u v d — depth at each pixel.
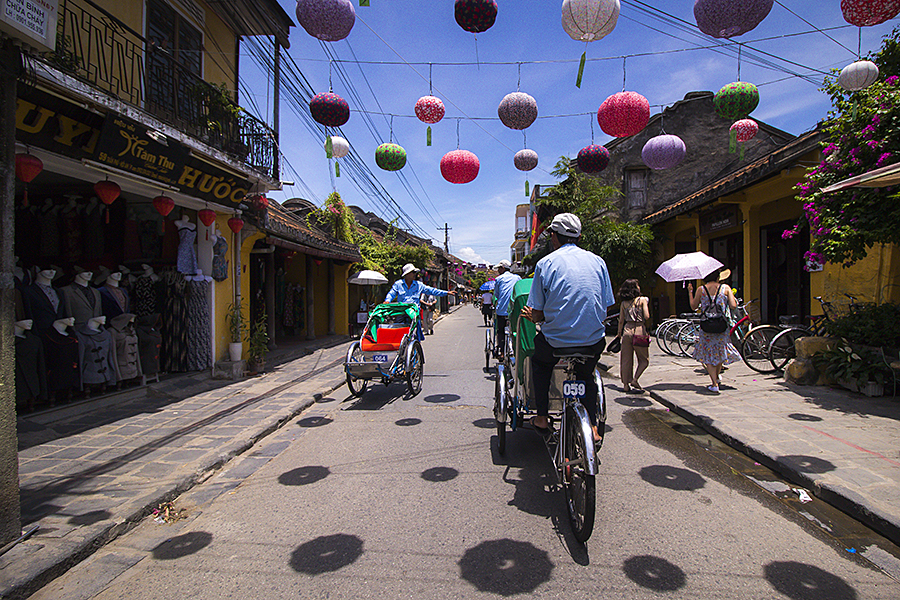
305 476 4.14
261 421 5.66
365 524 3.22
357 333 15.80
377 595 2.44
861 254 5.59
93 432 5.25
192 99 7.30
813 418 5.04
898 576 2.55
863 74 4.70
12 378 2.94
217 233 8.47
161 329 7.82
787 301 10.03
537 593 2.42
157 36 7.24
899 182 4.82
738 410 5.48
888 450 4.08
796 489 3.63
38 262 7.28
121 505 3.44
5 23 2.80
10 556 2.76
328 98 5.68
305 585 2.55
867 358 5.90
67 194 7.34
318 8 4.34
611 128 5.38
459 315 32.44
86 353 6.00
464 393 7.31
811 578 2.53
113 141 5.43
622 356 7.00
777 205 9.91
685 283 14.29
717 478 3.88
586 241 14.24
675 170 17.06
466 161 6.39
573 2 4.28
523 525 3.16
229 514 3.44
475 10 4.39
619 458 4.36
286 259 13.62
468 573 2.62
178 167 6.62
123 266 7.58
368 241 21.25
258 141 8.58
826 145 6.21
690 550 2.81
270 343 12.06
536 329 4.07
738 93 5.00
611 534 3.01
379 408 6.49
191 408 6.32
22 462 4.34
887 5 3.64
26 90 4.28
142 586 2.59
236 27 9.06
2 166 2.91
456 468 4.21
